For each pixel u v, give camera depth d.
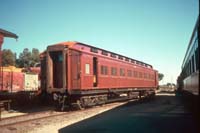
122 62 24.53
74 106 18.25
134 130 10.95
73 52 17.61
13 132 10.51
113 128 11.38
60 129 11.18
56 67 18.42
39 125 11.99
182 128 11.46
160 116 15.39
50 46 18.02
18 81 26.16
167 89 79.88
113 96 23.20
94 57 19.31
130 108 20.05
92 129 11.15
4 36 15.53
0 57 14.97
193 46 13.36
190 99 16.70
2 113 16.67
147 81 33.06
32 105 20.75
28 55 96.44
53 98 17.89
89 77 18.42
